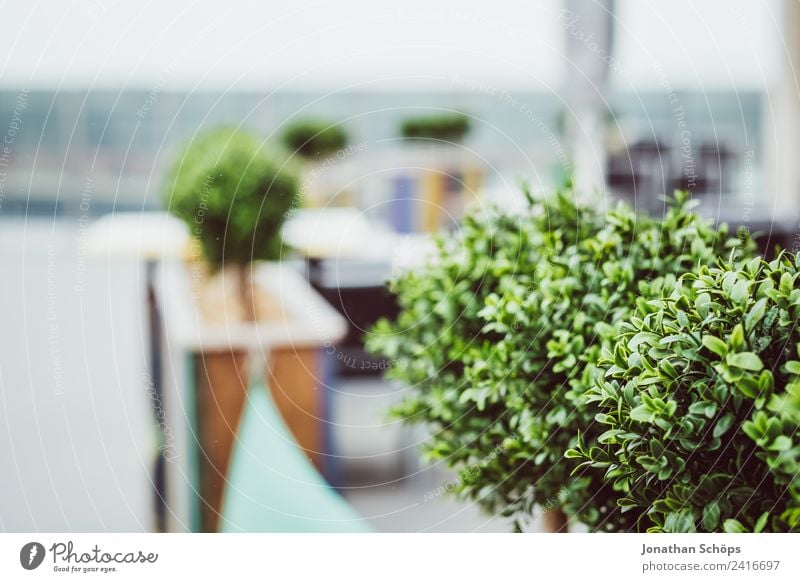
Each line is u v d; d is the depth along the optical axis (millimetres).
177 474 1488
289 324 1611
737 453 568
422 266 1056
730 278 583
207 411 1510
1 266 2961
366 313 2178
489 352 838
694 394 571
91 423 2156
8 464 1889
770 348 563
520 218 958
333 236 2254
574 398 705
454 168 3039
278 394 1564
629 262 743
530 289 842
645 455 593
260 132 1817
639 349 609
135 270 2908
